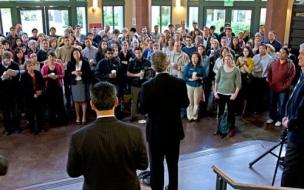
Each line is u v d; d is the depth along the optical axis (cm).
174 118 314
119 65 635
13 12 1244
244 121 642
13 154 494
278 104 611
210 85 668
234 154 477
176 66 648
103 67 616
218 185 220
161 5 1466
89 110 675
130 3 1399
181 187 381
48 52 651
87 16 1350
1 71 566
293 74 583
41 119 584
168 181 358
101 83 198
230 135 564
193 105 635
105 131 190
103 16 1391
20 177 425
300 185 279
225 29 916
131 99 633
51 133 576
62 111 619
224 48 628
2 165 165
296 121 270
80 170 193
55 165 459
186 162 450
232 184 205
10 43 790
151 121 316
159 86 303
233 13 1394
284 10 938
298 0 1019
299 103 270
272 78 595
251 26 1365
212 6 1423
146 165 201
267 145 510
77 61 604
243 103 669
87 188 194
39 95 568
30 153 497
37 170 445
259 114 684
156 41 820
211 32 909
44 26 1299
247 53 654
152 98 304
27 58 644
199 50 648
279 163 403
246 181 396
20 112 605
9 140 546
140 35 970
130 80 622
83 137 190
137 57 621
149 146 325
